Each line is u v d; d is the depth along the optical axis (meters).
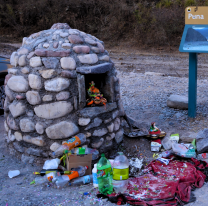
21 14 16.70
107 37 16.03
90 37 4.33
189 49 4.89
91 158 3.78
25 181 3.70
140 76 9.88
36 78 3.76
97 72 3.79
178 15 15.26
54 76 3.76
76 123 3.88
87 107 3.96
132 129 4.88
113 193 3.31
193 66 5.33
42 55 3.79
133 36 15.76
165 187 3.38
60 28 4.25
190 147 4.33
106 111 4.07
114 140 4.40
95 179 3.50
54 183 3.62
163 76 9.96
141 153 4.48
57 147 3.88
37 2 16.91
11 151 4.40
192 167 3.85
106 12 16.95
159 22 15.17
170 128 5.21
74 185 3.62
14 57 4.12
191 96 5.51
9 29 16.91
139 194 3.27
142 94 7.59
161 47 14.72
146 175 3.76
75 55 3.86
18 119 4.05
